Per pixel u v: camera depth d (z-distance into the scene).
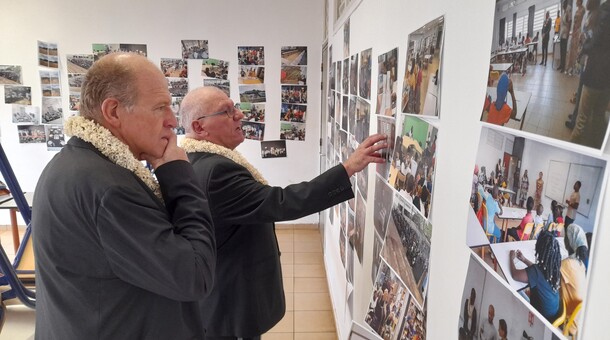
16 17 3.99
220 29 4.05
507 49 0.56
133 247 0.81
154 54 4.08
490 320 0.62
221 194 1.34
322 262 3.74
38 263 0.88
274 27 4.05
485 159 0.63
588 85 0.41
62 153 0.90
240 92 4.16
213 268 0.92
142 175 0.91
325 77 3.60
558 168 0.46
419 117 0.96
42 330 0.91
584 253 0.42
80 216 0.81
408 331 1.03
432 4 0.88
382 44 1.35
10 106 4.14
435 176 0.85
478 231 0.65
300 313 2.91
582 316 0.42
